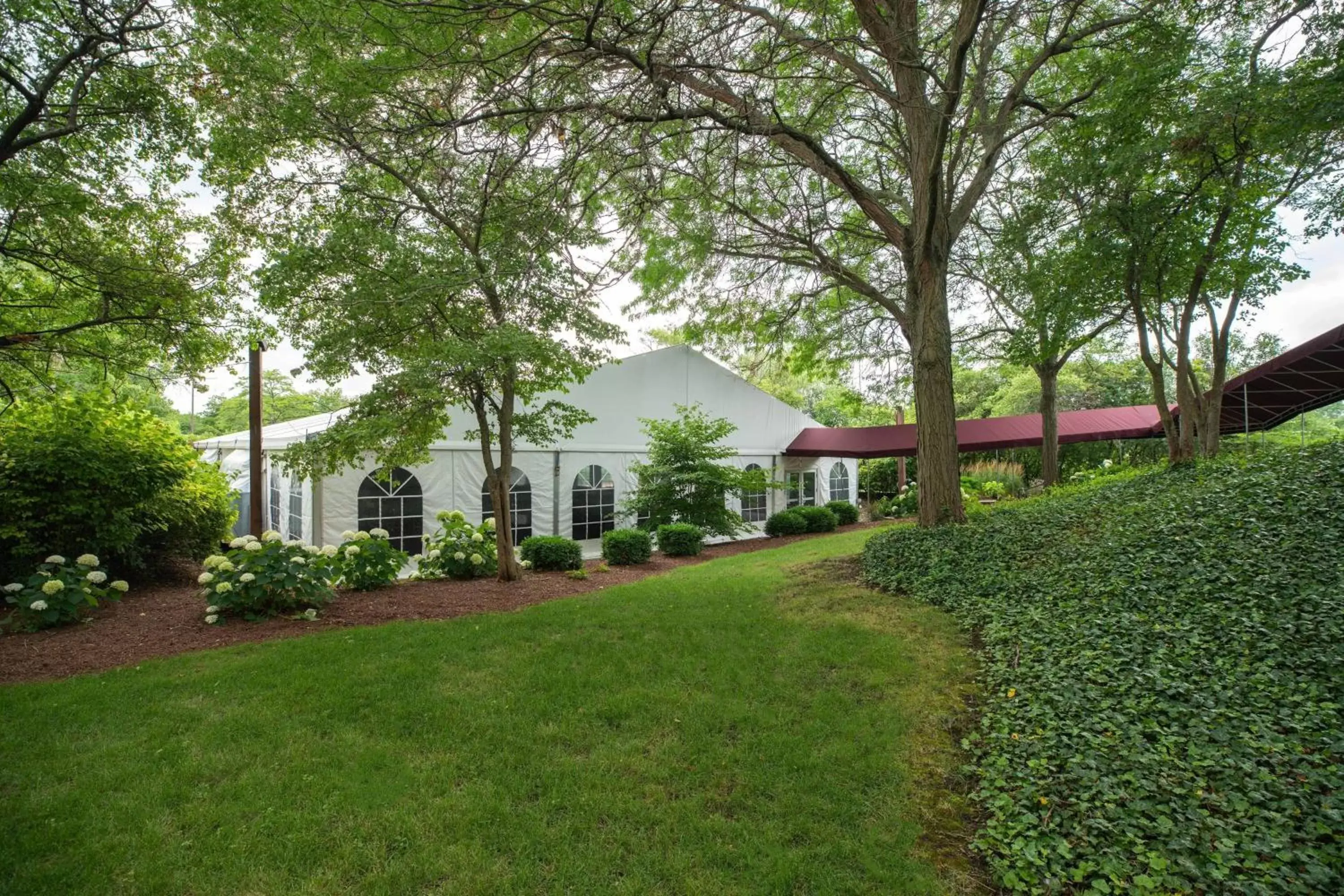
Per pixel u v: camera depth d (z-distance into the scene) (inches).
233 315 385.1
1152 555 244.8
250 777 134.0
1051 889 105.0
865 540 470.3
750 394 678.5
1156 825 114.1
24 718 157.9
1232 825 112.7
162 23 287.3
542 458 489.1
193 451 352.2
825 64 305.4
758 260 467.5
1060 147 353.4
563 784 134.8
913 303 377.7
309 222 300.7
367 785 132.1
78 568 261.6
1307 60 265.1
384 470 397.1
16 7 260.1
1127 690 163.3
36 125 301.3
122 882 103.6
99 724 156.3
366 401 285.6
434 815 122.7
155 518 342.3
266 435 511.5
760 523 677.3
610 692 181.0
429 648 215.9
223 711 164.2
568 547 407.8
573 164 218.5
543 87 202.8
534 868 109.7
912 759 147.2
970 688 183.0
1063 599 233.0
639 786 135.0
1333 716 138.3
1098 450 834.2
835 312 545.0
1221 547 234.7
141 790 128.6
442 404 296.0
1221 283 380.2
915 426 694.5
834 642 221.6
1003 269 455.8
